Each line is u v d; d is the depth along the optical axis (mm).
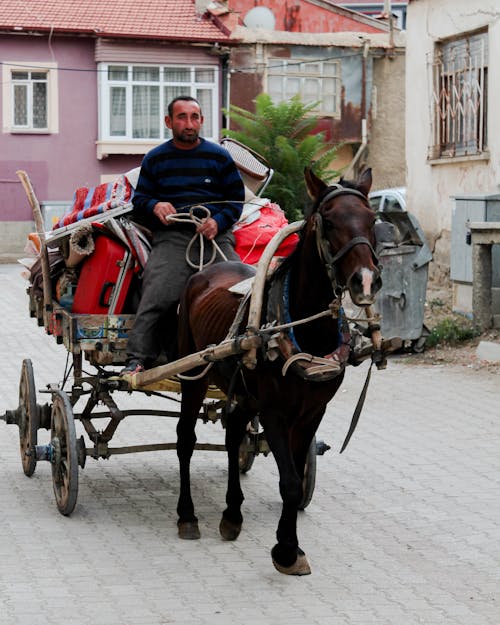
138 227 7812
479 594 6023
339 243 5414
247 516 7520
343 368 6031
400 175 33406
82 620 5578
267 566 6465
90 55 32062
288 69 32625
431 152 19188
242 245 7926
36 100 32125
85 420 7965
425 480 8461
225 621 5586
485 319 14414
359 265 5289
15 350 14914
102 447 7477
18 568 6387
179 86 32469
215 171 7766
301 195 25969
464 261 15477
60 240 8031
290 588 6082
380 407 11211
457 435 9961
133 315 7680
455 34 18219
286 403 6035
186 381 7156
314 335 5910
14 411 8617
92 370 13391
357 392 11992
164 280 7457
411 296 13867
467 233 15312
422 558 6648
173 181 7691
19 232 31828
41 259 8039
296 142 26906
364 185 5719
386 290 13742
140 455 9273
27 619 5582
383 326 13789
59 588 6051
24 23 31109
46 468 8859
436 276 19016
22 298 20344
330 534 7117
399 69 33062
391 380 12602
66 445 7391
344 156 33469
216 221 7551
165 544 6883
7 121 31734
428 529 7234
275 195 25938
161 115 32500
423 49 19406
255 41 32125
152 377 6883
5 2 31906
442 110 19047
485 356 13398
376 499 7945
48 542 6895
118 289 7633
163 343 7625
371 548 6836
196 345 6969
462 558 6652
